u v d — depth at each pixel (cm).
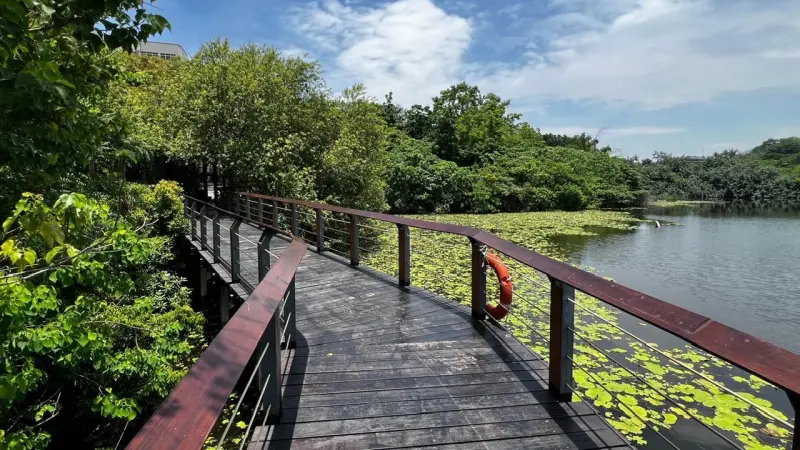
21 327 220
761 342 104
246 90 1073
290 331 286
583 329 518
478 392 228
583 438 189
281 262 211
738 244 1184
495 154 2502
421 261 816
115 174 478
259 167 1043
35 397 355
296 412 210
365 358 271
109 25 202
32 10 188
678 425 335
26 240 249
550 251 1063
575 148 3259
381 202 1303
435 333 312
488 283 664
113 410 310
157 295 504
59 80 182
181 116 1104
